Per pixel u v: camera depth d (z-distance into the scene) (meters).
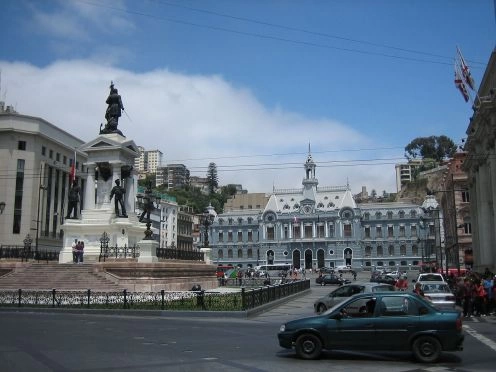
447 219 93.25
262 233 156.38
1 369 12.14
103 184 50.47
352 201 150.25
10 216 88.00
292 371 12.26
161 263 38.84
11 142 89.75
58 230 100.56
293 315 27.81
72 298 29.88
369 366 13.02
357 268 142.38
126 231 46.91
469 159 61.19
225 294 30.17
